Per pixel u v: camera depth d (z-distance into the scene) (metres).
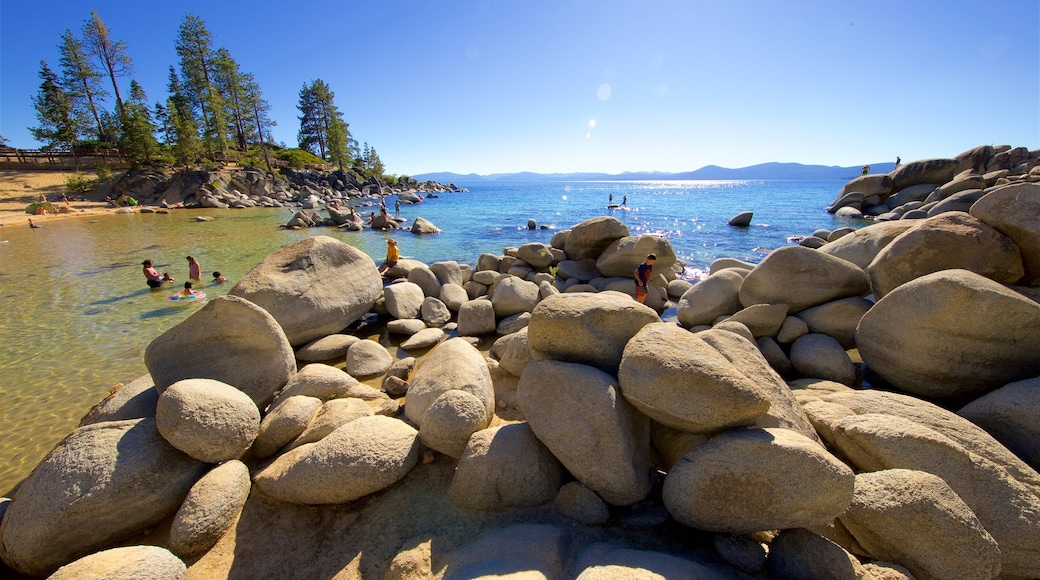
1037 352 4.78
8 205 35.47
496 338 8.59
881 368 5.81
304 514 3.81
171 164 48.16
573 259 13.28
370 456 3.87
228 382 5.34
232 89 59.19
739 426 3.54
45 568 3.41
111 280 13.45
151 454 3.81
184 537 3.39
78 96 47.75
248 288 7.56
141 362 7.61
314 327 8.01
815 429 4.62
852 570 2.84
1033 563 3.08
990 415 4.34
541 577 2.68
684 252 17.38
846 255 9.12
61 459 3.62
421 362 7.38
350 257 9.34
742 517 3.16
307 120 80.50
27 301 11.19
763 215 31.20
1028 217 5.90
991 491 3.28
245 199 44.16
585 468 3.64
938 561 2.95
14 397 6.39
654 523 3.50
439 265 11.44
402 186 81.88
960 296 4.95
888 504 3.12
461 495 3.82
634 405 3.82
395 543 3.51
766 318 6.91
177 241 20.89
